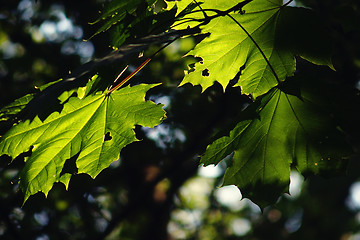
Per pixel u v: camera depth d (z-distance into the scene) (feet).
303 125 3.63
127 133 3.61
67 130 3.61
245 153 3.66
